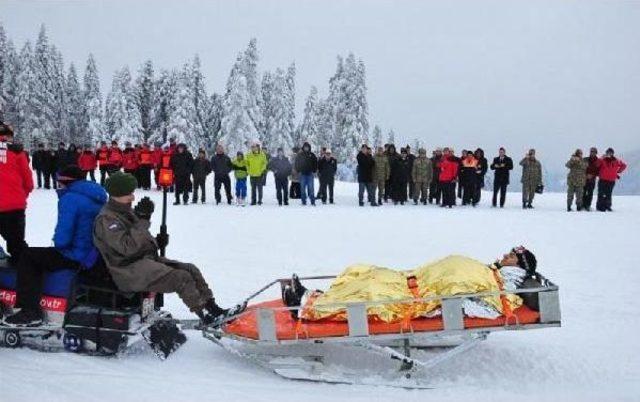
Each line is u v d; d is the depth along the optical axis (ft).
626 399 15.94
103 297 18.17
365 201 70.69
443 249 37.68
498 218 54.13
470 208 63.67
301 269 31.14
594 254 36.68
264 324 16.70
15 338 18.04
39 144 77.25
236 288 27.04
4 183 23.85
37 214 49.65
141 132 191.83
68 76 227.40
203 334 18.07
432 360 16.80
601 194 61.82
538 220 52.90
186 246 37.17
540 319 16.43
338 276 19.90
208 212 56.03
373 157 64.90
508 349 19.65
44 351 17.98
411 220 51.85
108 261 17.74
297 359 17.61
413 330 16.53
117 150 81.46
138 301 18.31
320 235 42.60
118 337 17.52
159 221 48.73
